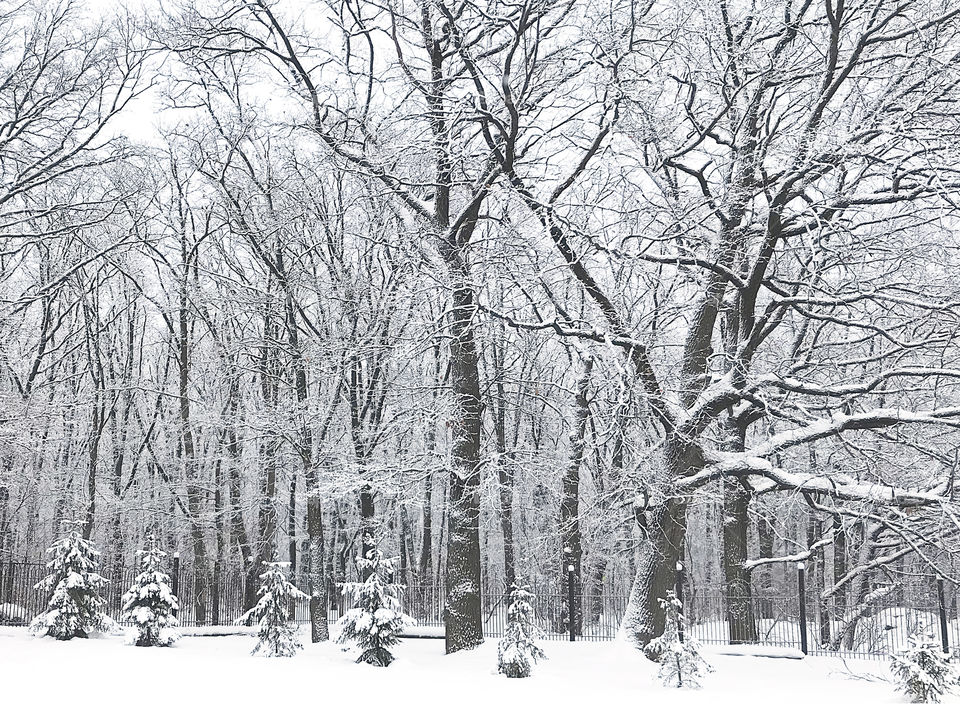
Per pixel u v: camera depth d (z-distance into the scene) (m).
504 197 18.83
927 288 18.70
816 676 17.47
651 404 18.12
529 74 18.50
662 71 19.03
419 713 11.82
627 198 19.25
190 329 36.28
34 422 27.84
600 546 25.19
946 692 13.80
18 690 12.80
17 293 33.62
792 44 19.39
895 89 17.72
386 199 22.31
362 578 18.23
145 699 12.41
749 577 26.05
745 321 20.61
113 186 29.89
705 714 11.98
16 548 36.84
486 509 22.16
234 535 34.62
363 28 21.20
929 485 19.92
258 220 25.81
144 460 39.78
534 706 12.46
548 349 28.66
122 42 26.83
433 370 29.14
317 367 24.09
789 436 19.06
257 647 18.70
